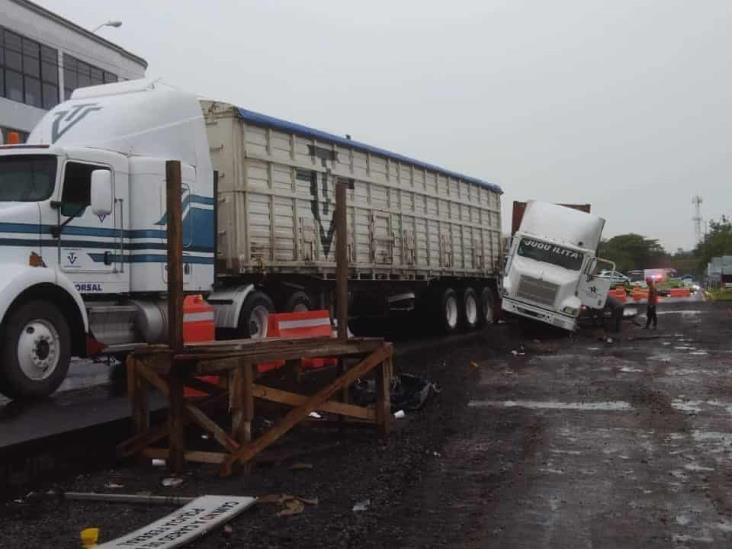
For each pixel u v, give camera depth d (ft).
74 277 31.30
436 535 17.02
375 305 57.82
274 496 19.74
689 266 416.67
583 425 28.94
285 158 44.21
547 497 19.89
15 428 23.27
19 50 91.35
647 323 78.54
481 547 16.29
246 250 40.50
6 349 26.63
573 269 69.46
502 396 35.70
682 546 16.28
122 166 33.65
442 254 66.90
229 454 21.81
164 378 22.52
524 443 26.13
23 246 29.32
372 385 33.58
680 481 21.29
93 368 40.55
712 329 75.05
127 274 33.81
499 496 20.02
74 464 23.13
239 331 40.57
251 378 21.94
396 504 19.29
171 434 22.40
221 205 40.52
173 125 36.55
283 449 25.41
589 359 50.67
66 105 36.35
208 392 25.48
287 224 44.37
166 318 35.17
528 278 68.44
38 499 20.26
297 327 40.75
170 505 19.30
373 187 54.80
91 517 18.51
